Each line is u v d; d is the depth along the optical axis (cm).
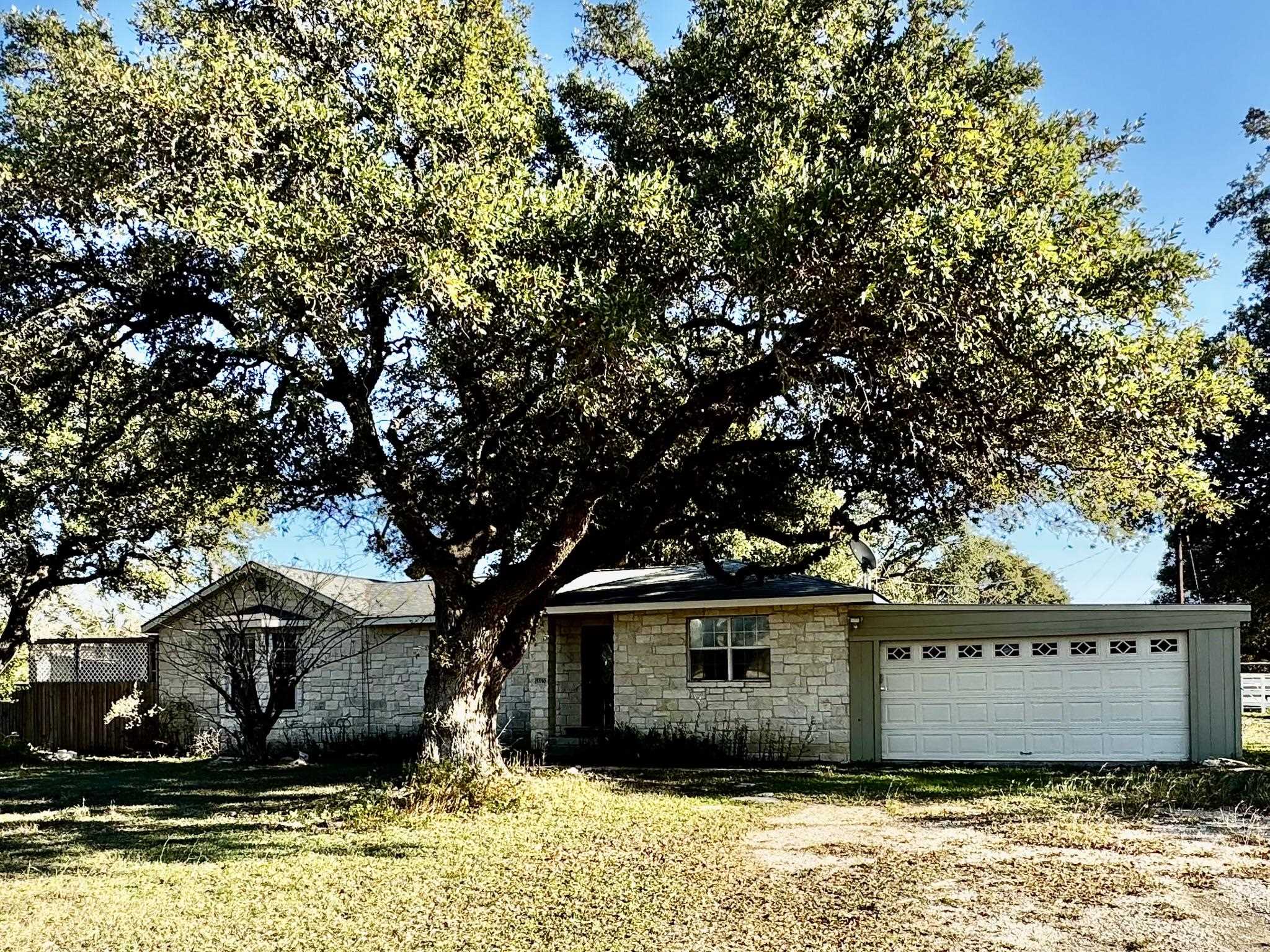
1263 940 638
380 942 671
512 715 2153
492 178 970
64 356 1237
